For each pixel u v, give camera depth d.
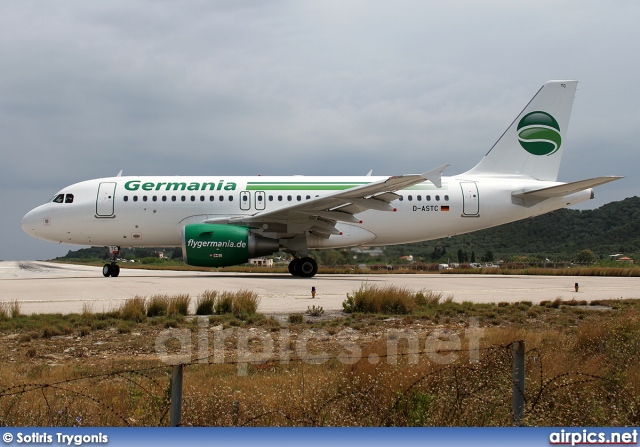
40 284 25.41
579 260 69.94
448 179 30.86
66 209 29.44
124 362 10.54
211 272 41.06
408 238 30.50
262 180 30.00
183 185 29.73
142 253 96.94
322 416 7.29
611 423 7.28
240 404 7.44
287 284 24.58
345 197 25.88
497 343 10.23
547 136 31.45
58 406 7.62
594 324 11.88
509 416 7.20
